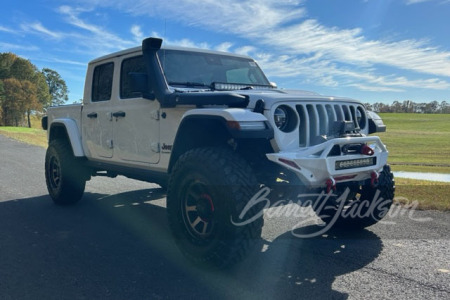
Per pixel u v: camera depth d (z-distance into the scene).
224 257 3.35
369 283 3.34
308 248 4.22
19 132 38.56
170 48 4.73
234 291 3.20
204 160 3.45
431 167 17.64
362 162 3.81
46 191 7.45
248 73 5.28
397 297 3.07
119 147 5.00
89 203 6.45
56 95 123.69
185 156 3.65
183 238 3.71
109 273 3.56
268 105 3.52
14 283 3.34
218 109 3.43
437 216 5.44
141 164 4.66
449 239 4.48
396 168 16.89
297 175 3.48
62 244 4.36
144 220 5.41
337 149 3.65
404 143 40.38
